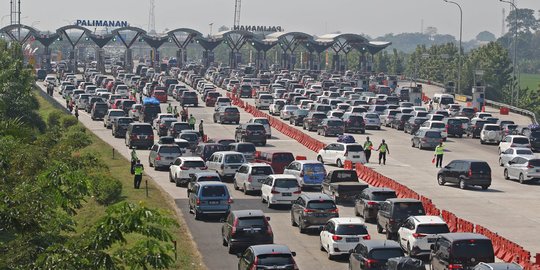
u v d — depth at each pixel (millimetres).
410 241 103188
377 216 119188
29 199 65062
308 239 115188
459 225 115062
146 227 51188
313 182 151625
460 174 157625
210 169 165625
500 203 144250
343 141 191000
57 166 71938
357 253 93250
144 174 169000
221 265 100375
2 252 59250
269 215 131125
